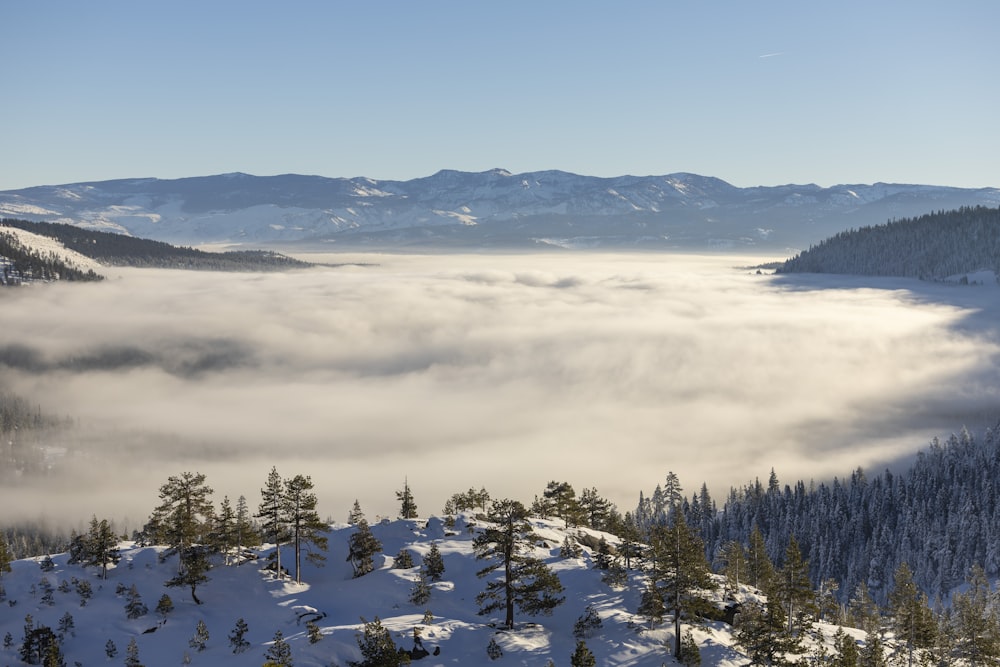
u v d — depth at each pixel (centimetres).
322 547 7069
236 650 5634
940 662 6444
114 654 5678
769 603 5500
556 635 5869
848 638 5675
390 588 6669
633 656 5556
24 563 7069
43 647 5684
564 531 8350
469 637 5712
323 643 5522
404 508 9238
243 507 9725
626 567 7050
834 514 17700
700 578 5566
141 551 7331
